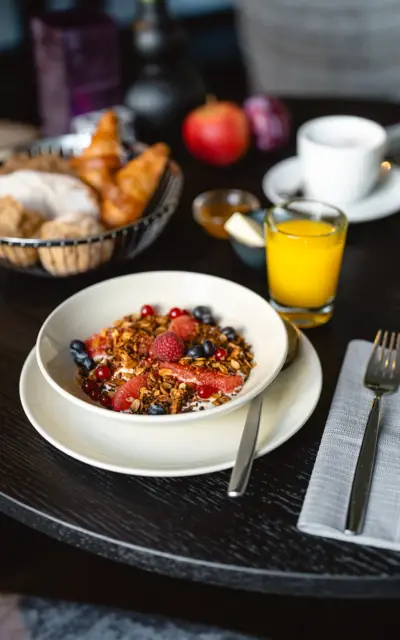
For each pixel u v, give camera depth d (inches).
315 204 41.0
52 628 34.9
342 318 39.9
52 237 40.8
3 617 35.6
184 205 51.7
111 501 28.9
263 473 30.1
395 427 31.4
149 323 36.5
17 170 46.8
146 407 31.7
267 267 40.7
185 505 28.7
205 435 30.8
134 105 61.9
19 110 101.6
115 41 69.8
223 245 47.0
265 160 57.7
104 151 47.9
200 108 57.7
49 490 29.4
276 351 33.0
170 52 60.8
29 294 42.6
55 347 34.7
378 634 44.2
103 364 34.3
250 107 57.8
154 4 59.6
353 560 26.3
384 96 96.6
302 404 31.8
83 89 70.5
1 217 41.0
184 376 32.8
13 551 42.8
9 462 30.6
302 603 45.3
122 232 41.3
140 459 29.6
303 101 65.4
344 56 94.6
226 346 35.0
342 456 29.9
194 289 38.4
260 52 101.0
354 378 34.4
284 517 28.1
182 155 58.7
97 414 29.9
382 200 51.0
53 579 40.1
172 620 35.0
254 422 30.1
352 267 44.6
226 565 26.2
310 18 92.6
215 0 145.2
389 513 27.2
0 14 125.3
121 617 35.3
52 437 30.0
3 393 34.6
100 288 37.6
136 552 27.0
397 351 35.9
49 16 70.5
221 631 34.3
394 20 91.0
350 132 52.9
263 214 45.7
